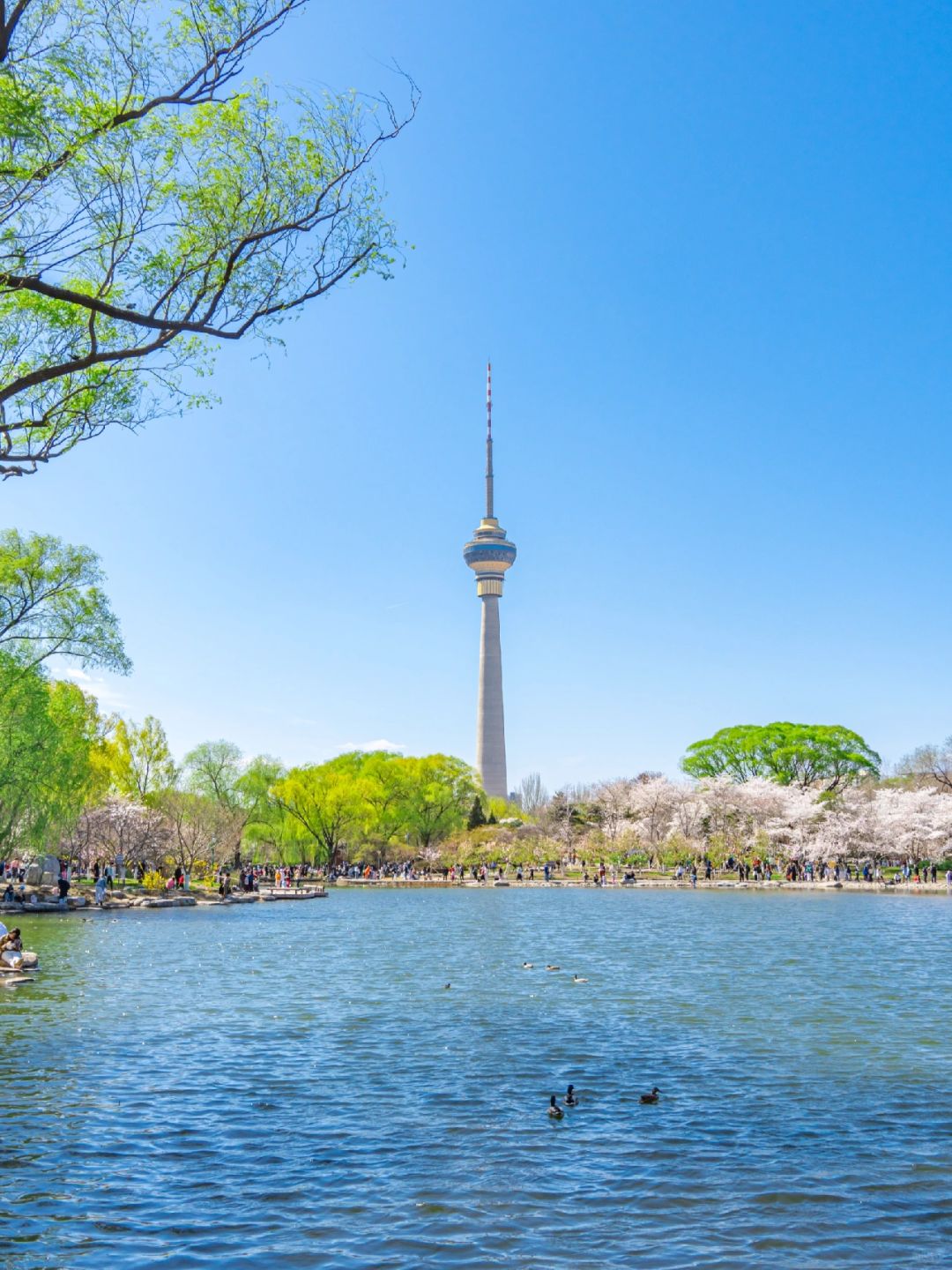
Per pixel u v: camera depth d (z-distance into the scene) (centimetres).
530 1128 1628
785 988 3183
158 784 9912
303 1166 1443
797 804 11506
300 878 11719
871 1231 1216
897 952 4216
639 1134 1595
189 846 9562
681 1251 1159
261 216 1853
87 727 8012
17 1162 1452
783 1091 1862
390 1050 2220
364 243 1941
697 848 11725
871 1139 1568
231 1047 2245
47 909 6231
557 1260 1133
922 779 12481
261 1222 1239
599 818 13388
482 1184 1375
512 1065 2073
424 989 3166
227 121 1819
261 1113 1708
